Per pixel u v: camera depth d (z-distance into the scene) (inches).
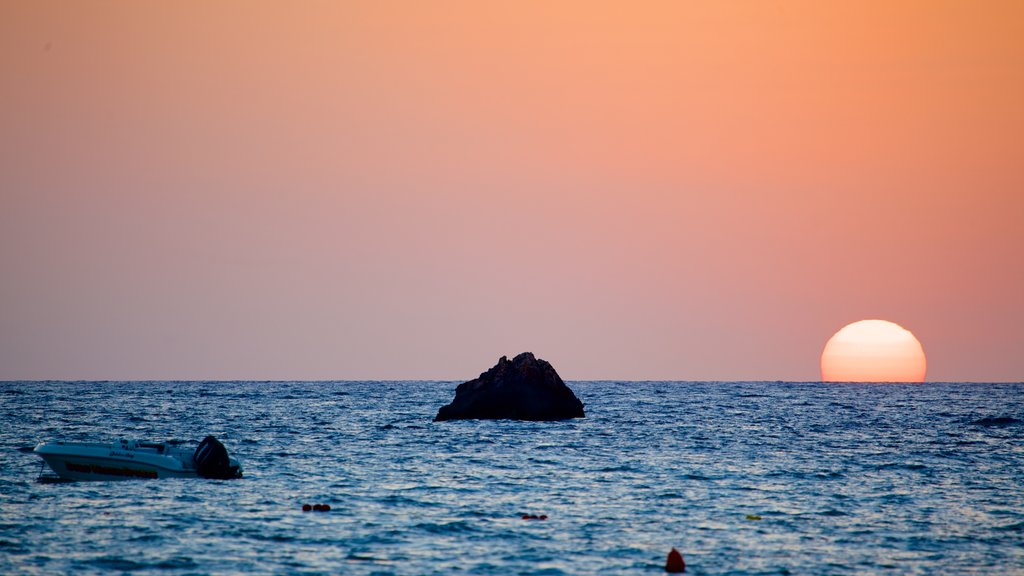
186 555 5300.2
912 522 6412.4
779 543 5777.6
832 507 6958.7
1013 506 7027.6
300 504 6835.6
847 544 5757.9
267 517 6338.6
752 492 7632.9
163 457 7691.9
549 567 5182.1
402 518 6397.6
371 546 5590.6
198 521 6151.6
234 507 6648.6
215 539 5679.1
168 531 5851.4
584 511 6742.1
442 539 5797.2
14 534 5713.6
